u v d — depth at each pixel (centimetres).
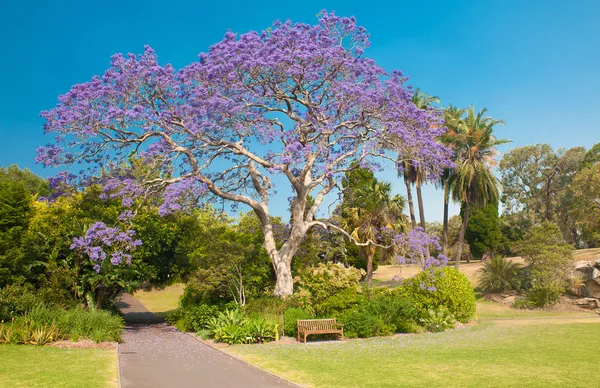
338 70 2156
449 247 6288
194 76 2117
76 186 2153
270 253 2262
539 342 1502
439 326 1948
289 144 2055
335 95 2147
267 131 2097
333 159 2212
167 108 2161
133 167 2245
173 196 2036
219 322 1708
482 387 870
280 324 1755
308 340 1656
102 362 1136
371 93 2078
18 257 1953
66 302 1958
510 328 1986
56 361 1122
